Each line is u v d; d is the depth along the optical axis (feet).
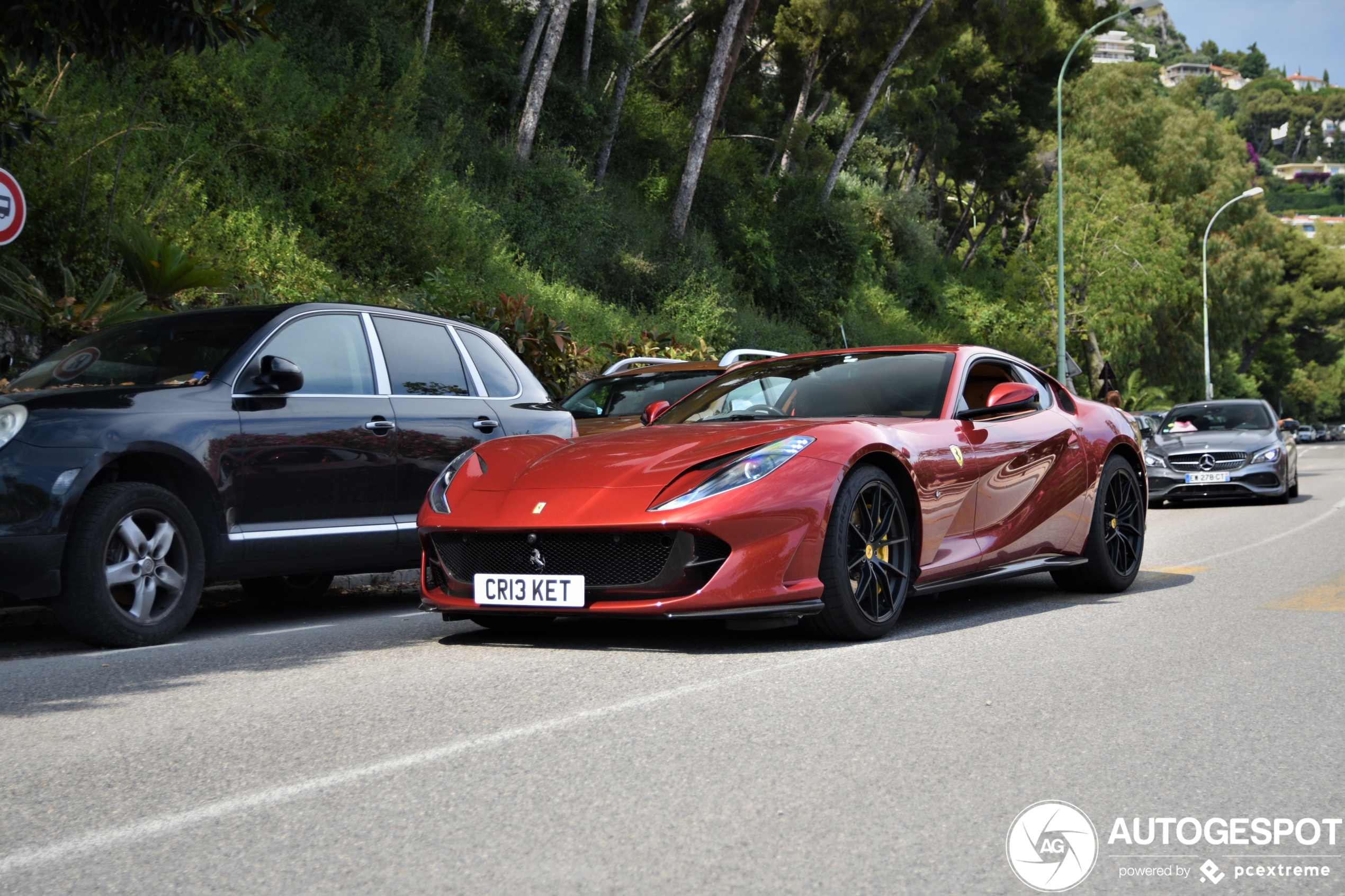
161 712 12.59
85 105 41.47
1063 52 157.38
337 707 12.67
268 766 10.32
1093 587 22.20
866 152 161.27
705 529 14.67
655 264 89.20
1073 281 151.74
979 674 14.03
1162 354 171.42
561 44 102.27
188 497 18.15
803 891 7.36
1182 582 23.90
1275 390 323.57
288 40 64.44
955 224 184.03
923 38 120.47
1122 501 22.66
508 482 16.30
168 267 34.86
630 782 9.67
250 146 52.01
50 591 16.19
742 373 21.02
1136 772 9.96
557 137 92.38
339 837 8.42
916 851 8.07
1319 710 12.19
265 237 47.11
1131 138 165.58
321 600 23.79
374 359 21.21
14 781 10.07
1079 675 13.94
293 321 20.16
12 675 14.83
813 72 124.26
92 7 25.93
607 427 29.78
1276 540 33.47
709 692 13.03
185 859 8.02
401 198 57.98
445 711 12.30
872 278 139.33
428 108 77.61
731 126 132.16
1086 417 22.36
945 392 19.07
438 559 16.56
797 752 10.55
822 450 15.87
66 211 36.81
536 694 13.08
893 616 16.65
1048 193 161.07
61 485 16.24
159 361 19.54
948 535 18.03
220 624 20.13
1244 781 9.74
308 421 19.47
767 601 15.02
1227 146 174.70
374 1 79.87
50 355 20.97
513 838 8.36
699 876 7.61
